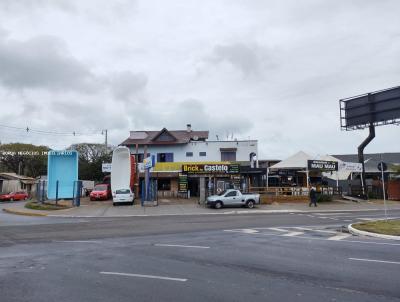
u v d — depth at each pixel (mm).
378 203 40312
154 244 13961
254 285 8055
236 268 9750
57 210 33625
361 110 45125
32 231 18672
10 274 9219
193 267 9883
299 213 30969
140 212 32156
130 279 8633
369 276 8789
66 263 10500
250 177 45969
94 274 9148
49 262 10672
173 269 9656
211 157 54594
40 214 30516
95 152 79875
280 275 8953
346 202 41125
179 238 15688
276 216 27688
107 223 22828
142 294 7426
